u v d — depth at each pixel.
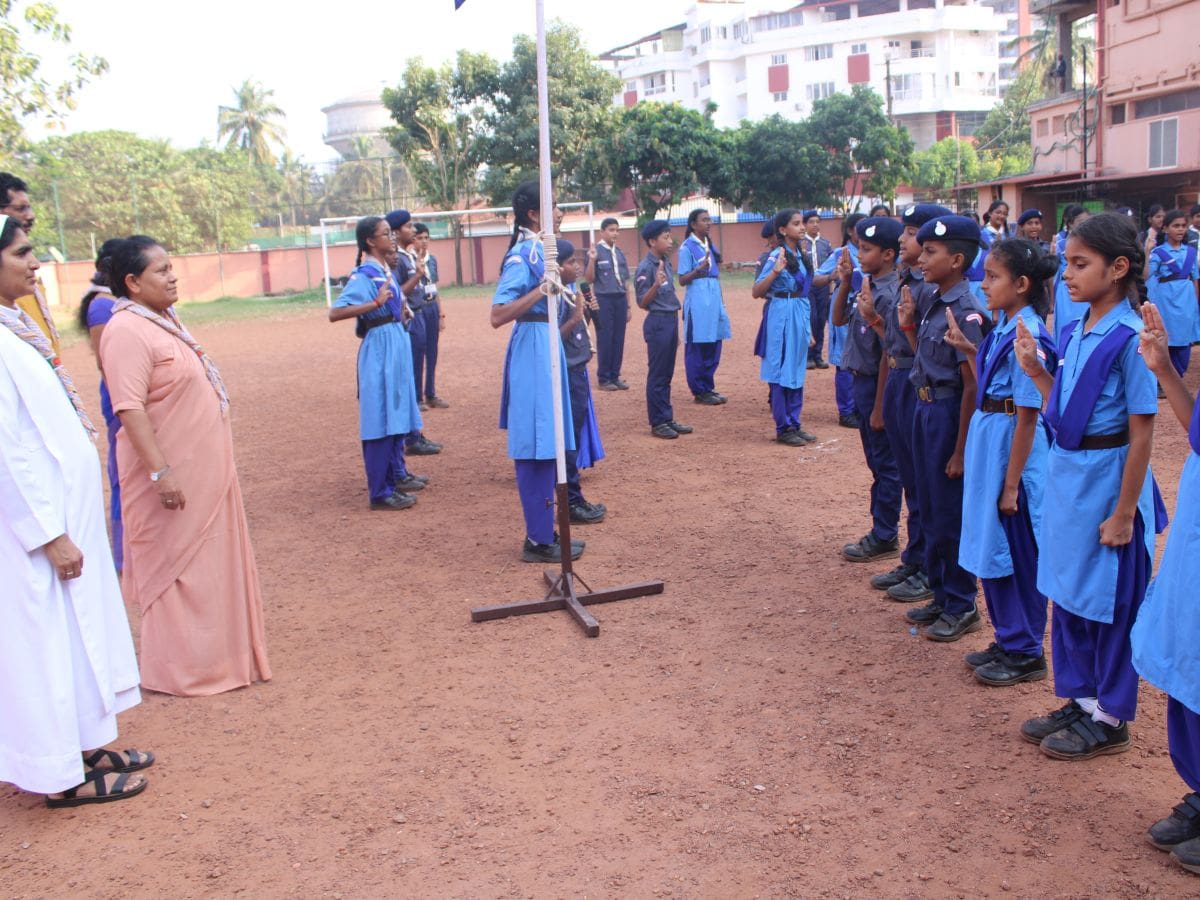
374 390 7.85
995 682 4.57
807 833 3.53
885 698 4.52
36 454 3.76
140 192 40.78
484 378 15.11
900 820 3.58
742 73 68.38
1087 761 3.92
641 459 9.33
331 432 11.58
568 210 38.06
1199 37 22.38
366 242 7.84
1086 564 3.76
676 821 3.64
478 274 41.59
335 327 26.48
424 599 6.07
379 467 7.98
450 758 4.17
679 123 37.09
